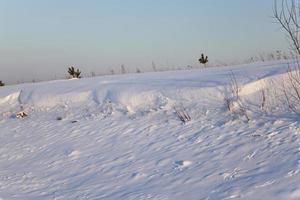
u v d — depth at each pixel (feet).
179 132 27.55
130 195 18.86
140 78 46.73
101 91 41.88
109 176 22.34
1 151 31.60
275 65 37.78
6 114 43.39
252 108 28.96
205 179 19.12
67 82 52.29
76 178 22.97
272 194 15.85
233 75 36.55
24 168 26.48
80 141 30.35
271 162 19.33
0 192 21.66
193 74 43.45
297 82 29.63
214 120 28.32
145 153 25.08
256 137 23.21
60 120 37.47
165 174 20.97
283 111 27.12
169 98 35.37
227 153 21.97
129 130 30.32
